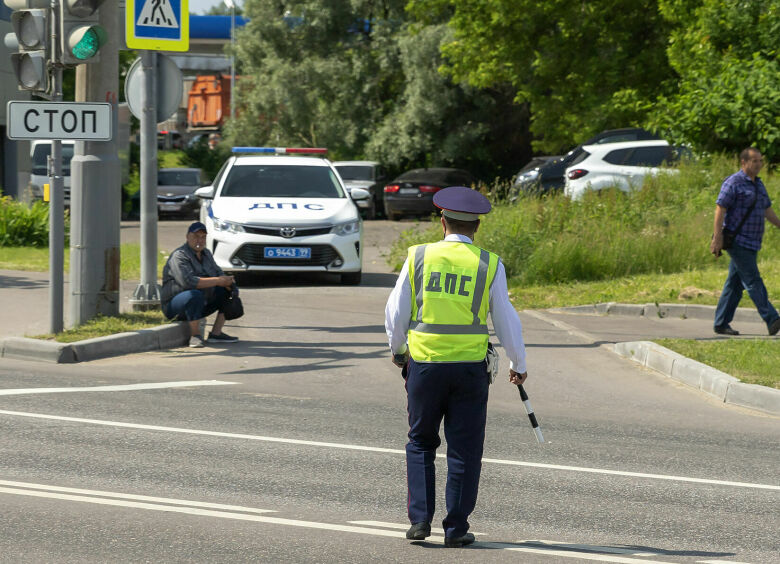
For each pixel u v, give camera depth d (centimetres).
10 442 2348
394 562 1628
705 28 7856
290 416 2711
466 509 1712
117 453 2281
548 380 3309
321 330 4128
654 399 3069
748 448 2503
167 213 11894
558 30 11288
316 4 13900
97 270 3812
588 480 2173
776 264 5406
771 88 6831
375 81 13875
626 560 1667
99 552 1639
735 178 3878
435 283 1722
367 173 11975
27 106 3509
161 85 4022
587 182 7056
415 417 1736
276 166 5869
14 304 4466
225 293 3828
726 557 1695
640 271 5581
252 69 14950
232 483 2072
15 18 3516
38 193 10038
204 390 3025
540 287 5356
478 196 1755
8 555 1614
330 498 1988
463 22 11431
